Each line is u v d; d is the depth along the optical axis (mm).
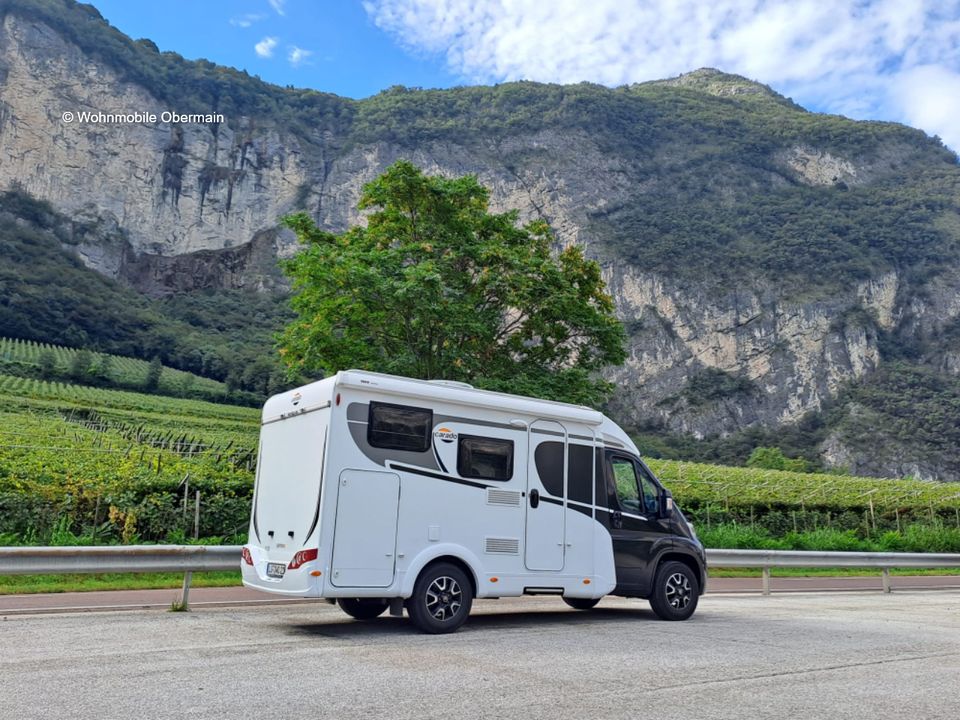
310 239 21328
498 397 10281
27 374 90875
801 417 158875
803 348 166500
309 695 6109
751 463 125375
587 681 6832
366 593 9023
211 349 132000
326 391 9258
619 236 191000
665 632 9992
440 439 9766
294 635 9148
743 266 180375
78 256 152125
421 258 19766
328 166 194750
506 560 10016
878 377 160250
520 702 6023
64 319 125000
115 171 165500
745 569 23469
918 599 16672
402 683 6594
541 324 20328
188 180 175000
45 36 168125
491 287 19984
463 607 9617
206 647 8172
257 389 113000
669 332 174750
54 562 10102
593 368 21516
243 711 5602
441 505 9641
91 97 169125
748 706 6059
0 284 122938
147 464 23844
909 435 146625
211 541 17906
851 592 18359
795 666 7738
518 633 9656
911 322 172625
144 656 7578
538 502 10391
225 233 175375
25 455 23312
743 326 172000
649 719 5617
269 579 9508
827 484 44781
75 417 58656
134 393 91812
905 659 8297
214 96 191625
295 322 21375
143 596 13062
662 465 45656
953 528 36250
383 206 22125
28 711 5508
